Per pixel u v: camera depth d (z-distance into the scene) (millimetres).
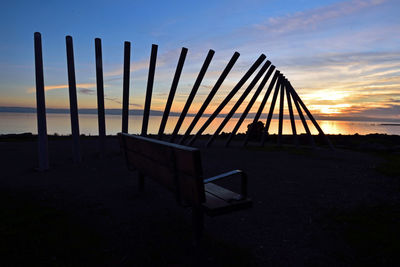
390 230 2621
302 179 4969
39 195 3666
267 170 5762
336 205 3480
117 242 2371
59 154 7453
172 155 2193
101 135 6680
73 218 2879
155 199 3633
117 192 3945
